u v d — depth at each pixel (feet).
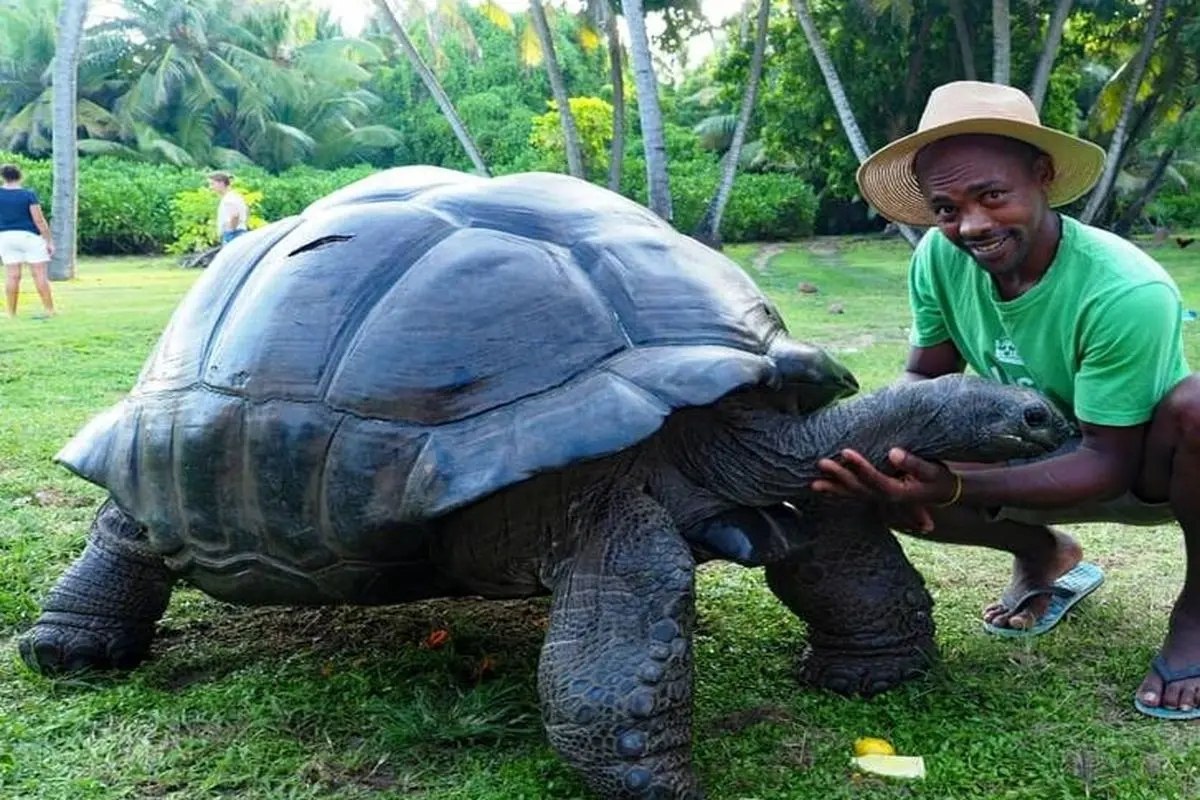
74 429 19.16
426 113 122.52
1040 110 56.44
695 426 8.05
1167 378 8.48
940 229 8.60
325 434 7.82
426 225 8.51
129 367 26.05
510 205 8.61
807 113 74.64
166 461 8.75
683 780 7.03
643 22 46.93
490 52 123.95
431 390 7.57
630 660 6.99
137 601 9.69
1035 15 66.85
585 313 7.77
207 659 9.88
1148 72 67.41
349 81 121.19
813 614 9.02
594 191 9.16
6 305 39.91
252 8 116.67
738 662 9.72
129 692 9.00
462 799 7.34
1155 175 80.59
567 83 119.85
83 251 82.53
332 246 8.60
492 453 7.25
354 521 7.66
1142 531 13.70
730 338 7.98
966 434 7.66
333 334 8.11
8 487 15.25
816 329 33.68
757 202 88.58
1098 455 8.54
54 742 8.20
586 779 7.11
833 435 7.98
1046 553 10.46
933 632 9.27
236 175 100.07
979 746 8.00
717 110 116.47
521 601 11.27
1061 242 8.57
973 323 9.45
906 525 9.02
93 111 106.01
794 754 7.95
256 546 8.31
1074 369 8.71
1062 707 8.66
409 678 9.25
